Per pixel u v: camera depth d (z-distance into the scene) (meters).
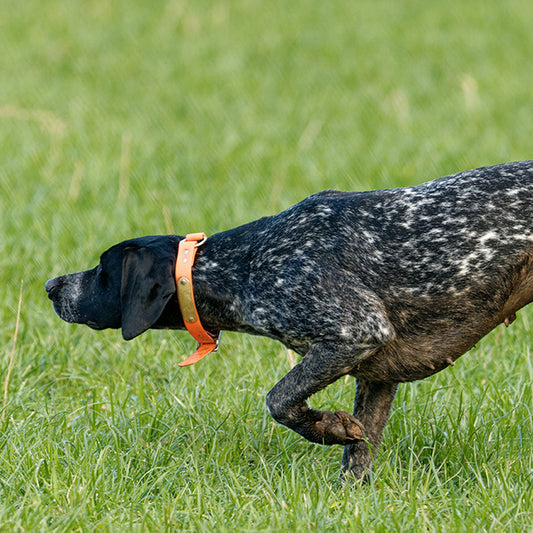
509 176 8.59
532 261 8.48
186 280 8.95
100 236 15.84
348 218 8.74
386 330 8.48
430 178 20.16
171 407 10.27
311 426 8.73
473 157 21.81
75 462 8.75
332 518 7.81
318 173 20.48
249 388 10.66
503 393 10.34
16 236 15.78
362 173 20.48
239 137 24.41
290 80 32.44
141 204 18.11
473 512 7.93
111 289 9.20
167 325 9.40
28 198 18.75
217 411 10.17
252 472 9.13
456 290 8.53
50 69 33.66
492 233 8.45
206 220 16.44
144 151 22.64
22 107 27.62
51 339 12.20
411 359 8.80
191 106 28.56
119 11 44.16
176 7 44.22
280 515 7.84
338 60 35.41
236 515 8.02
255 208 17.59
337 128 25.64
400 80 32.09
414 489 8.27
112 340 12.34
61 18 42.38
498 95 29.28
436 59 35.22
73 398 10.99
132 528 7.67
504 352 11.72
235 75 33.03
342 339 8.42
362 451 9.17
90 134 24.50
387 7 45.19
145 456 9.34
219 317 9.18
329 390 10.79
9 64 34.06
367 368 8.95
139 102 29.19
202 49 37.22
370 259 8.59
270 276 8.71
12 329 12.51
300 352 8.98
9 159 21.84
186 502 8.24
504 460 8.97
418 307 8.59
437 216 8.56
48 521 7.96
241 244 9.08
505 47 36.84
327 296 8.47
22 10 43.81
